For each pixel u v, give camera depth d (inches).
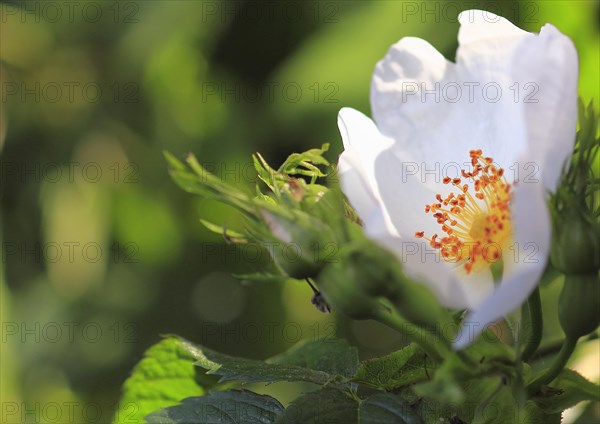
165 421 15.9
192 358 17.0
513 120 15.6
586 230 14.8
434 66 15.7
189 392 17.1
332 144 23.5
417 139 15.7
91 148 28.0
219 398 16.0
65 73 28.1
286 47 26.6
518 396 14.9
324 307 15.2
